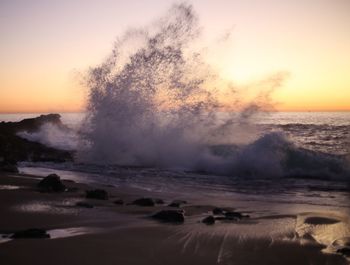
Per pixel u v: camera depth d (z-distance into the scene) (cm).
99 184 1119
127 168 1455
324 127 3272
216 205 852
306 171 1302
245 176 1303
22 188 937
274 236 588
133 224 647
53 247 514
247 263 479
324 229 640
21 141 1936
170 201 890
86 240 548
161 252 508
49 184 940
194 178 1263
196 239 566
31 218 668
